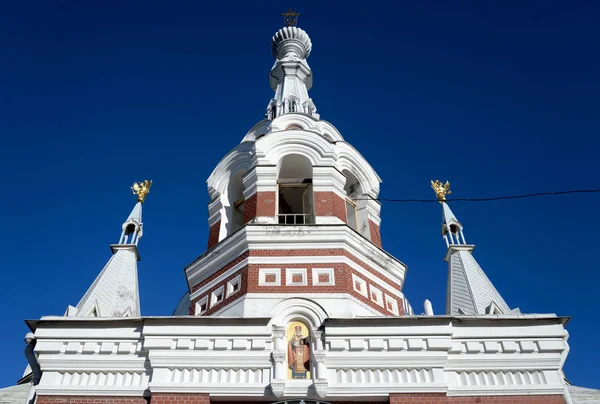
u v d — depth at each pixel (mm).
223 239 20672
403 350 16578
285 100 29312
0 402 17719
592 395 17719
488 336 17141
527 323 17469
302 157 23344
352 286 18953
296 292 18391
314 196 21828
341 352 16484
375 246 20891
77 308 21344
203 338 16812
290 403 15531
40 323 17234
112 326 17266
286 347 16719
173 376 16125
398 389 15797
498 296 22312
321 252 19609
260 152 23016
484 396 16094
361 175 24641
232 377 16109
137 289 23625
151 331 16875
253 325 17031
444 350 16641
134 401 15891
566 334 17219
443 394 15812
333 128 26609
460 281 23094
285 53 35219
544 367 16719
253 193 22172
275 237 19875
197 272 21062
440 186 28062
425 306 18984
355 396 15672
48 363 16578
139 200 27562
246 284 18734
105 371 16484
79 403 15844
